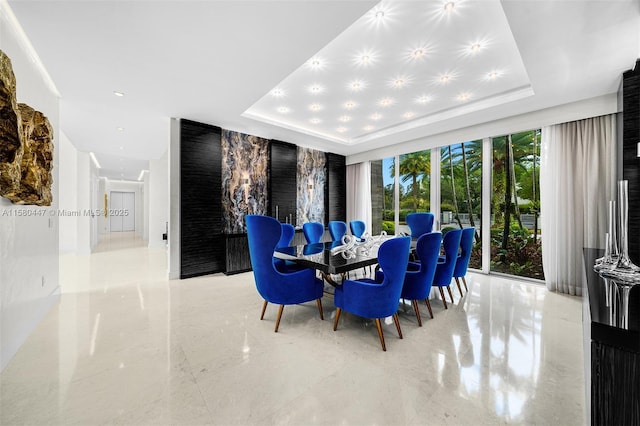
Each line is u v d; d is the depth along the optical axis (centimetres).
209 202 500
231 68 298
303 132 559
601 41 248
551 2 204
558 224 401
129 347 238
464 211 548
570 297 375
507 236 503
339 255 319
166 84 335
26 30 233
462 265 365
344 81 368
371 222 729
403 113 483
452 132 531
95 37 244
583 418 158
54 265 353
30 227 271
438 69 335
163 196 874
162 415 161
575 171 391
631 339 95
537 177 470
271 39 248
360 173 746
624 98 300
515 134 491
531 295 383
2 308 213
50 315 310
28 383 189
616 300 128
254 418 159
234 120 474
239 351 233
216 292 398
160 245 869
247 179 568
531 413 163
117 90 350
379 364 214
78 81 326
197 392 181
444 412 164
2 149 194
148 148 686
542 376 198
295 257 309
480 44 285
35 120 257
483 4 229
